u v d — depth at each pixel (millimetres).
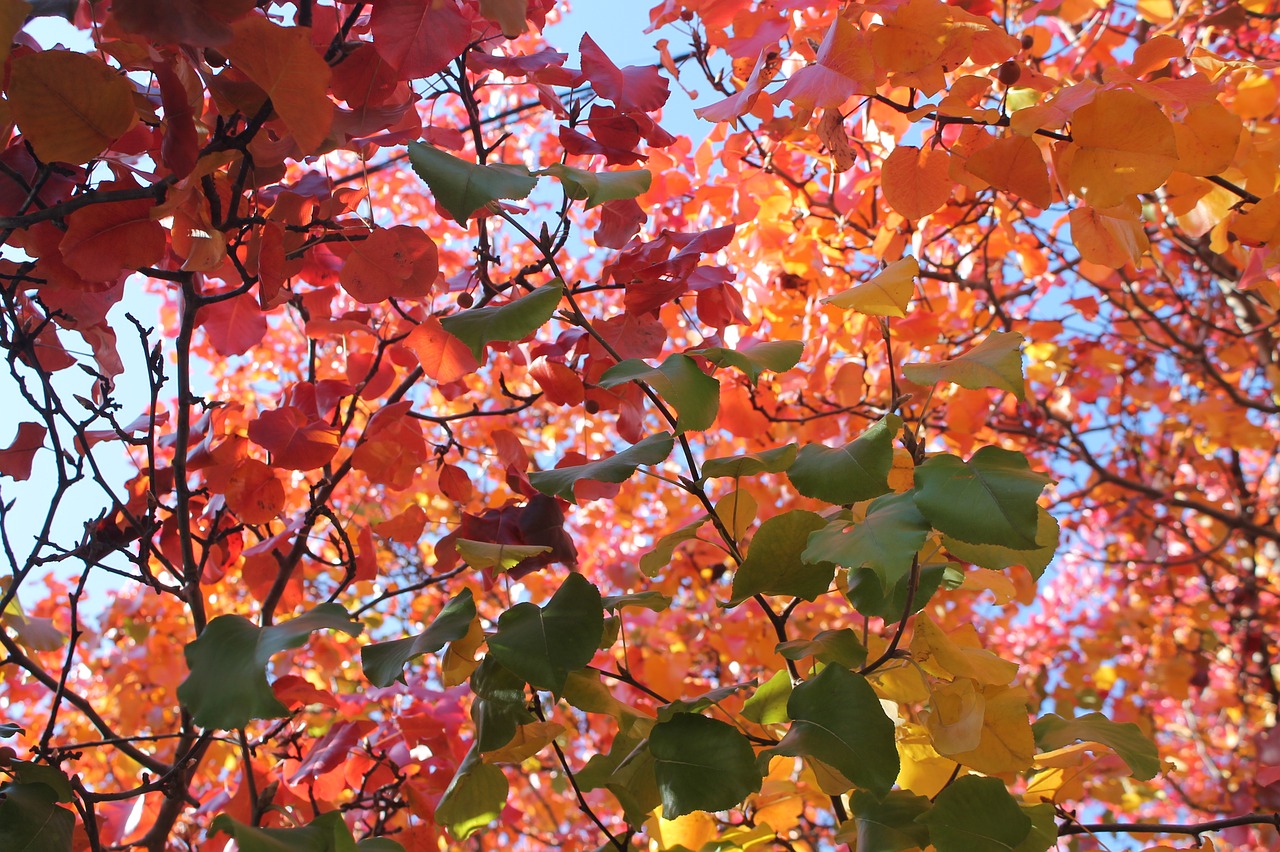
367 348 1372
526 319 862
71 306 1033
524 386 2781
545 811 3045
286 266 1066
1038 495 775
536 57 1071
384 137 1069
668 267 1072
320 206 1077
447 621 854
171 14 835
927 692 912
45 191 953
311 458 1129
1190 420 2619
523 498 1155
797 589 884
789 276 1732
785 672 901
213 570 1238
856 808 866
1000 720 864
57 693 1057
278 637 807
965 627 983
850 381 1580
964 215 1707
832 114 1037
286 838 789
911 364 842
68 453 1042
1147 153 917
